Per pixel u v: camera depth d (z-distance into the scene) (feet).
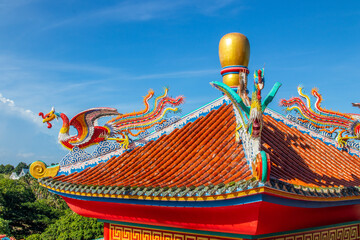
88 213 41.88
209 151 37.24
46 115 43.52
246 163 31.86
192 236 36.47
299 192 27.94
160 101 45.21
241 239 32.58
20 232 195.42
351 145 48.98
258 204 26.61
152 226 39.37
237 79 45.32
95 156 43.75
